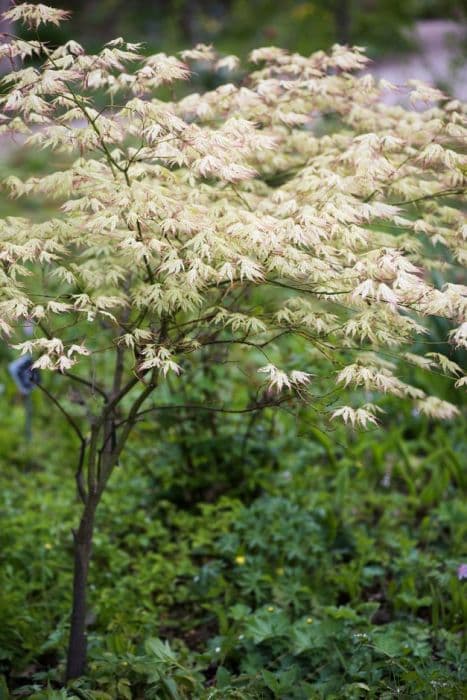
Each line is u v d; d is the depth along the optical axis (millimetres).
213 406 4066
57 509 4117
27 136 2852
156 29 11680
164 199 2357
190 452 4176
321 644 2910
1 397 5457
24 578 3541
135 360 2453
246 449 4176
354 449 4520
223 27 9750
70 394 3225
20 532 3779
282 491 4184
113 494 4309
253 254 2588
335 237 2686
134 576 3660
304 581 3506
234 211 2578
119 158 2848
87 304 2459
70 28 11758
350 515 4094
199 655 3020
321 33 7602
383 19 7500
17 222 2650
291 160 3180
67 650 3041
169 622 3379
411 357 2719
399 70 8758
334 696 2646
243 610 3207
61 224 2574
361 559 3607
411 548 3693
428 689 2584
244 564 3570
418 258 2857
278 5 8352
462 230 2594
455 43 7273
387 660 2785
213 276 2336
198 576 3568
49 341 2268
